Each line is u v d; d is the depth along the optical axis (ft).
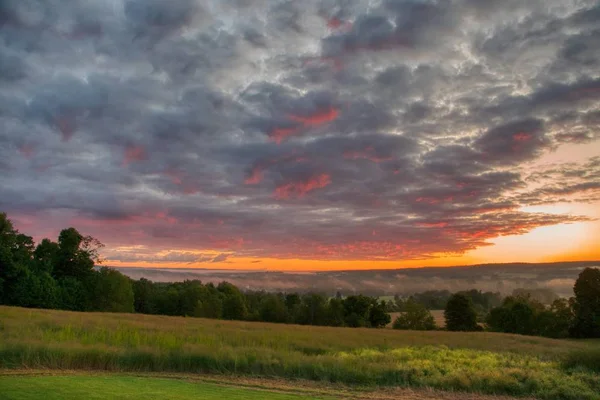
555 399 41.47
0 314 104.12
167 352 52.80
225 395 34.58
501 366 58.95
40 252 237.04
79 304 222.89
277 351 61.31
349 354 67.21
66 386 32.81
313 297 298.76
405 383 45.91
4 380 34.76
